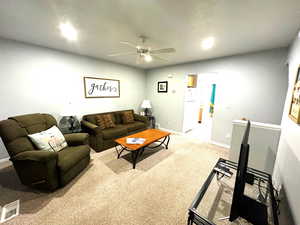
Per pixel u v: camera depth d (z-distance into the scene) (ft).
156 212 4.65
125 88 13.96
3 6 4.47
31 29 6.19
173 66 13.38
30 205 4.78
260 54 8.48
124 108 14.21
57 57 9.05
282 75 7.88
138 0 4.15
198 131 15.05
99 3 4.32
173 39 7.05
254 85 8.89
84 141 7.32
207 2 4.17
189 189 5.76
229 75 9.86
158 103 15.33
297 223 3.11
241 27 5.66
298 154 3.62
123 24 5.66
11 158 5.07
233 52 8.93
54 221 4.25
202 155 8.98
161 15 4.96
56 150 6.27
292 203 3.59
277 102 8.18
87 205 4.86
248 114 9.32
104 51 9.41
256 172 4.88
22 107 7.93
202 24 5.53
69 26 5.89
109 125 11.01
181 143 11.21
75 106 9.29
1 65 7.11
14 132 5.41
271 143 6.24
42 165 5.02
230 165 5.16
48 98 8.88
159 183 6.11
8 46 7.22
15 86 7.60
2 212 4.49
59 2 4.29
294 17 4.78
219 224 4.21
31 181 5.24
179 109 13.62
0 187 5.62
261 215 3.16
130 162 7.88
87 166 7.34
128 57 10.96
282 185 4.78
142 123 12.84
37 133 6.21
